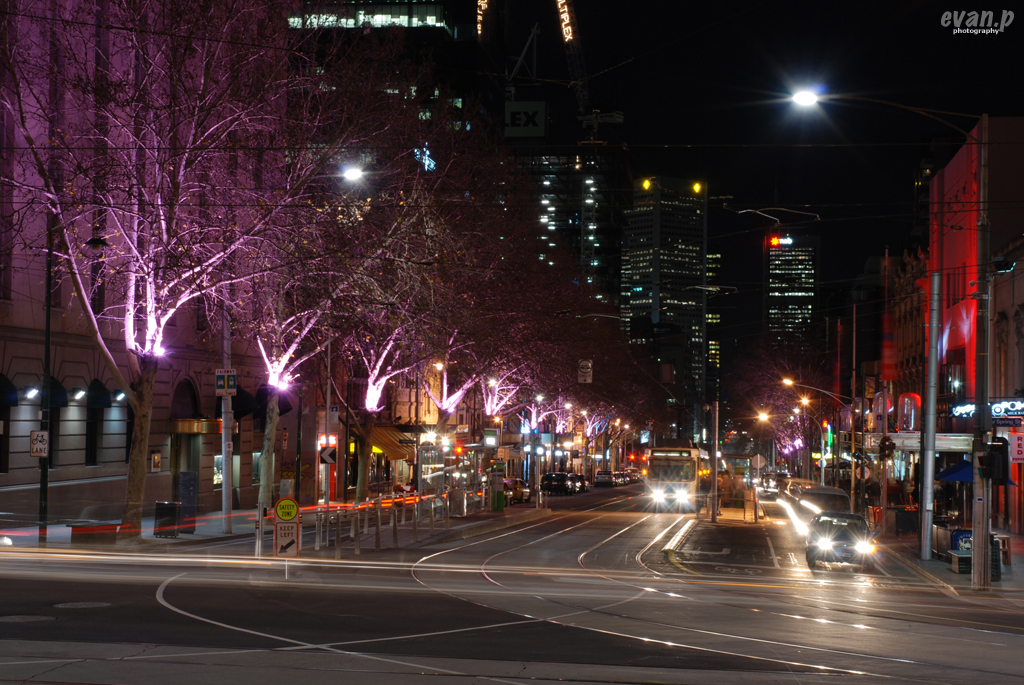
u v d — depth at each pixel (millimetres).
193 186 30984
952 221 57562
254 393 47844
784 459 162375
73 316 35219
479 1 135875
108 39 34594
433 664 11789
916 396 58438
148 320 29766
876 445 56719
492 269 46094
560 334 59469
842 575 28719
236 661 11625
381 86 34188
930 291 33375
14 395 31531
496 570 25562
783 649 13781
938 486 54344
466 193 42875
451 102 44312
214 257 30062
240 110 29391
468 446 52969
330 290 32969
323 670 11227
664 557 32406
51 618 14453
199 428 41844
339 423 55531
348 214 32406
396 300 36000
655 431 139875
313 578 21609
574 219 181625
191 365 42906
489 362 50688
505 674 11289
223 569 23062
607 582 23344
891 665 12781
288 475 44656
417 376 51094
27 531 31547
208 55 28641
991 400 41531
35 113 29656
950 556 29312
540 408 79312
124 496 38031
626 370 88375
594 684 10906
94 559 25094
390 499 48719
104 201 28484
